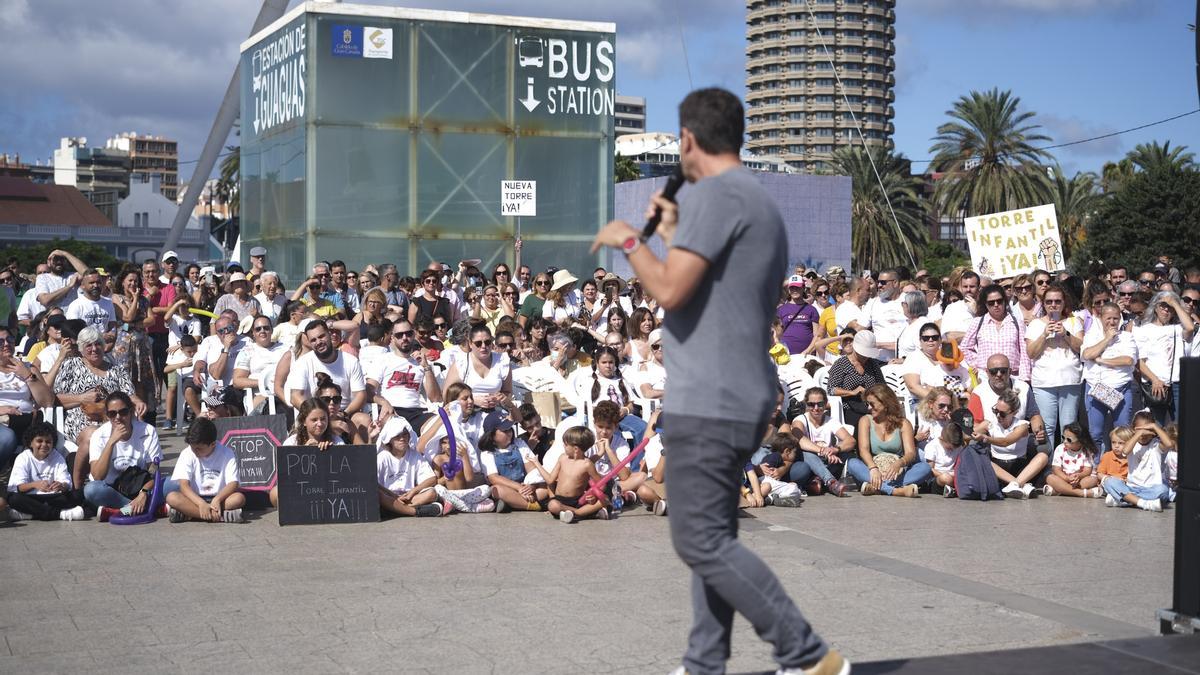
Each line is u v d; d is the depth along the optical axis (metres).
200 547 7.99
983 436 10.53
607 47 17.94
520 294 16.27
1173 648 4.36
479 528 8.84
